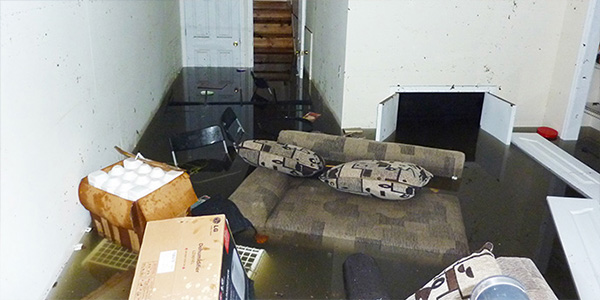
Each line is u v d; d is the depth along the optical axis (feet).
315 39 15.55
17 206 4.85
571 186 8.68
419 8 10.76
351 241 6.49
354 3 10.58
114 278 5.62
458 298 3.92
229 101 13.78
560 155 10.20
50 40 5.82
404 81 11.42
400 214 7.20
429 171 8.72
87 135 7.09
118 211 5.83
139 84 10.81
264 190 7.48
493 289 3.52
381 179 7.36
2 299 4.57
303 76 17.49
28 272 5.05
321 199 7.58
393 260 6.14
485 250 4.26
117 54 8.98
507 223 7.29
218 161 9.27
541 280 4.99
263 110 13.00
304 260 6.07
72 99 6.52
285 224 6.79
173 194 6.09
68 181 6.23
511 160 9.89
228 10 18.30
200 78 16.75
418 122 12.09
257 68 18.85
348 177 7.50
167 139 10.55
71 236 6.21
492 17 10.99
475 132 11.61
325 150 9.09
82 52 7.00
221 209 6.73
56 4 6.03
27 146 5.12
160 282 4.33
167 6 15.23
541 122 12.16
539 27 11.18
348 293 5.34
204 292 4.24
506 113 10.71
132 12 10.30
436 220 7.06
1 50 4.65
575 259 6.41
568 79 11.04
